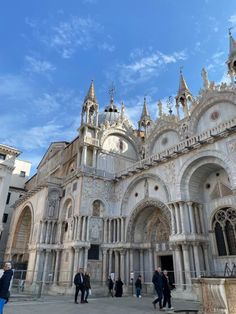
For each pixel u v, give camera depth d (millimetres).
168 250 25047
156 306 14773
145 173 27797
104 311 12875
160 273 14156
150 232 27500
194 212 22000
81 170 30188
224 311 8609
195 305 15094
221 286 8883
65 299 19156
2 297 8812
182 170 23172
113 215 30391
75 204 29672
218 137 20594
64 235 30984
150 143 35406
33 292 26359
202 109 27562
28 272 30438
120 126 38000
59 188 34625
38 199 35688
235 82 24797
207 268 19984
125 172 31062
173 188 23547
